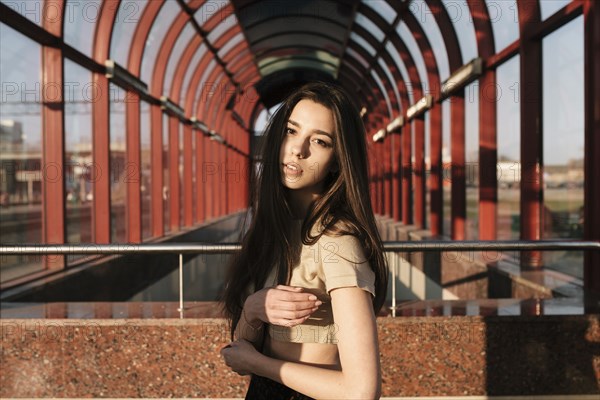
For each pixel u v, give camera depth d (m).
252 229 1.22
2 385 2.81
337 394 0.92
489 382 2.87
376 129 18.80
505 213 7.00
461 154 9.19
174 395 2.83
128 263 7.47
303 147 1.11
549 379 2.88
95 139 7.54
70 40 6.39
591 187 4.49
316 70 19.91
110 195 7.64
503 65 7.11
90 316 2.88
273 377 1.04
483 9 7.41
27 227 5.39
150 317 2.84
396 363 2.86
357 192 1.07
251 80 20.38
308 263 1.07
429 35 10.16
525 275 5.02
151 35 9.73
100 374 2.82
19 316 2.88
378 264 1.07
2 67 4.79
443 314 2.91
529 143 5.95
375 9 11.05
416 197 12.74
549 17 5.37
